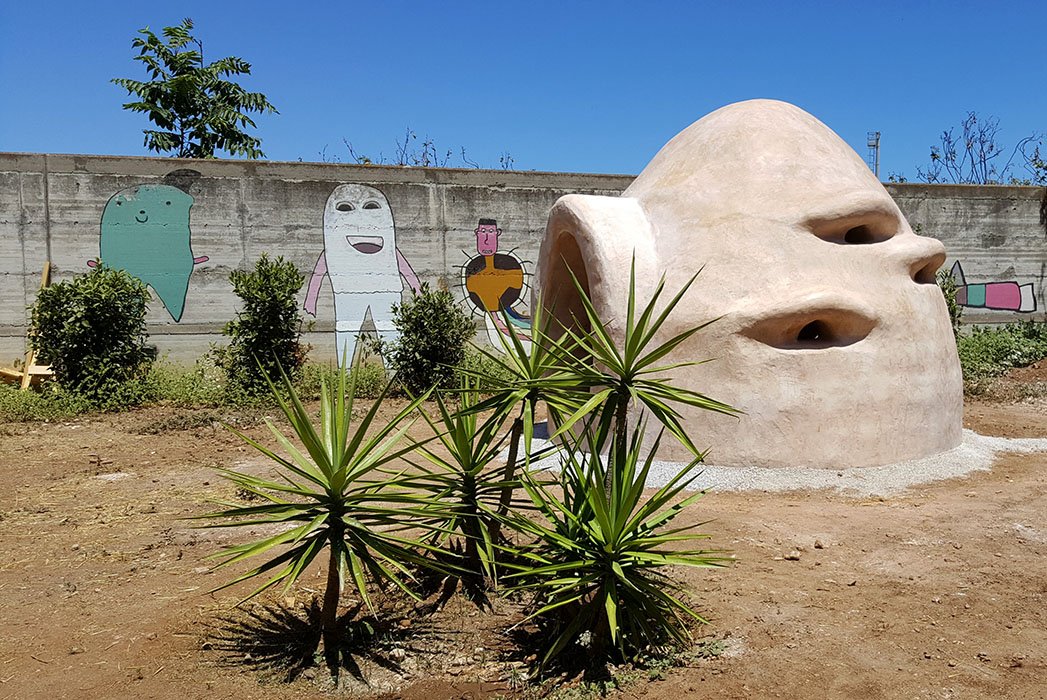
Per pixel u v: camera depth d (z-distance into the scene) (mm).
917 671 3494
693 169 7508
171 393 11109
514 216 13664
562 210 7680
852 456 6609
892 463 6738
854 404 6613
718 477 6477
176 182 12227
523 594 4309
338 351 12977
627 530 3471
